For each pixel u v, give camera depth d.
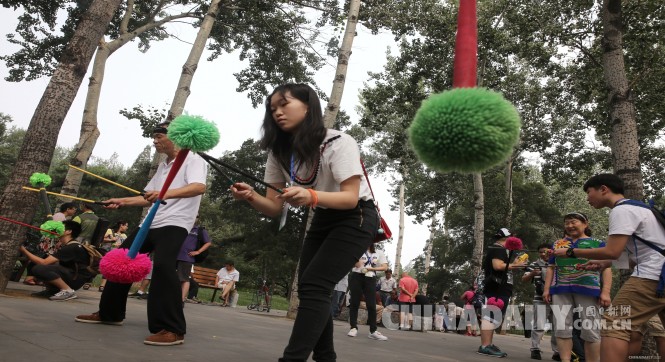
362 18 13.41
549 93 20.31
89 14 7.01
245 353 3.54
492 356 6.87
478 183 18.81
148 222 3.35
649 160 17.88
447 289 31.47
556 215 29.30
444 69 17.23
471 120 1.50
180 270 8.21
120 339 3.46
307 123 2.49
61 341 3.09
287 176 2.72
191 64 12.51
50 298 6.05
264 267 25.39
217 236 40.00
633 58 10.92
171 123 2.70
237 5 15.21
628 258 3.50
